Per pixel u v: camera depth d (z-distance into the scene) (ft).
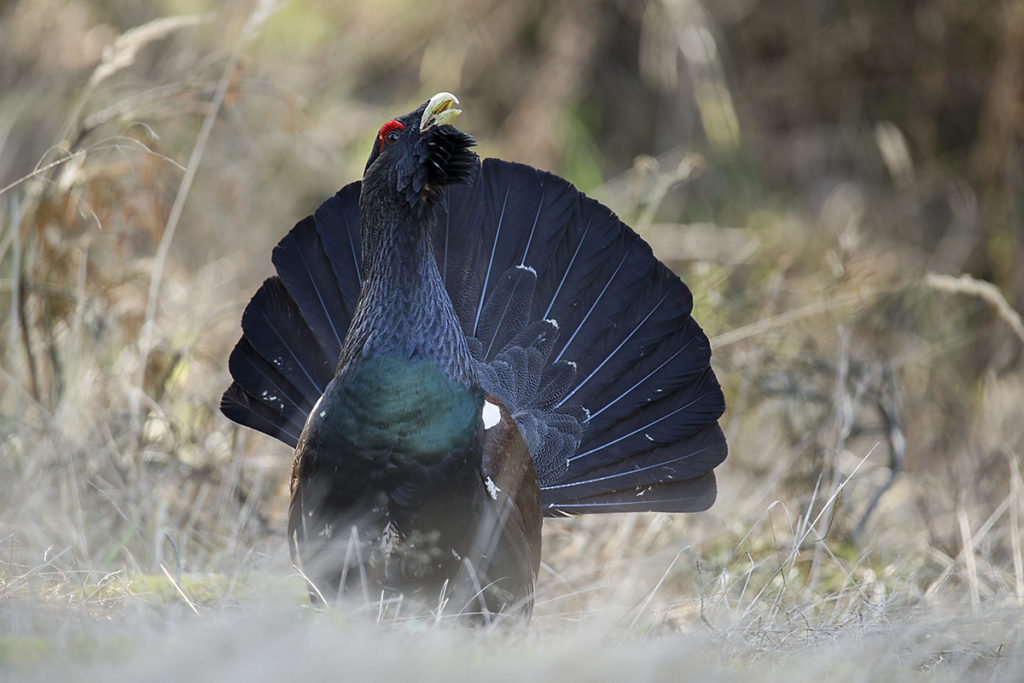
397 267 32.17
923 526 50.06
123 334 51.01
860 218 77.51
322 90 80.38
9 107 70.85
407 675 23.18
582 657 24.49
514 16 83.71
